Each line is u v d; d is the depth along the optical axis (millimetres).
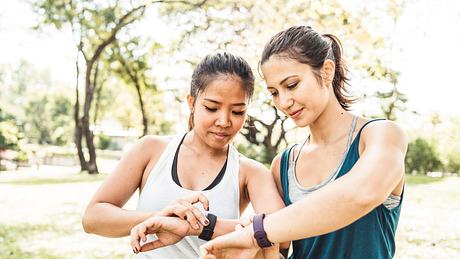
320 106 1789
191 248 1979
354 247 1776
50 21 23359
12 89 67812
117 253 6664
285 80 1754
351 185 1386
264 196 1988
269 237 1477
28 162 30688
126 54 25203
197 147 2088
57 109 60188
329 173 1873
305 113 1781
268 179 2066
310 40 1773
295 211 1433
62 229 8344
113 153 51531
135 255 2070
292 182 1975
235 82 1899
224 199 2002
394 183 1449
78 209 10664
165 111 35500
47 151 40438
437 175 23766
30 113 60094
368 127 1778
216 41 16984
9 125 30094
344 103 2033
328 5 14297
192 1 18219
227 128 1943
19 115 62562
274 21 14703
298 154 2018
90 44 24922
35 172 25500
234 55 1994
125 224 1887
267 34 14734
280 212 1479
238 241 1520
